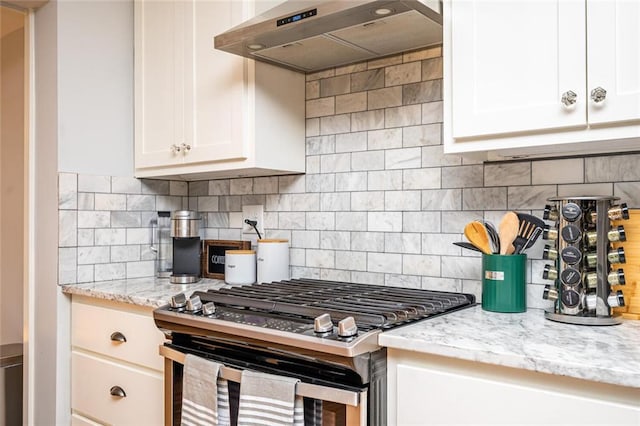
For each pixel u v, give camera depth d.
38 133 2.14
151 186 2.33
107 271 2.17
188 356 1.39
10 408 2.35
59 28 2.04
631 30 1.07
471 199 1.62
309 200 2.01
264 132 1.85
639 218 1.30
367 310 1.27
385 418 1.15
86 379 1.96
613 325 1.21
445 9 1.34
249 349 1.30
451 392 1.04
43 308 2.09
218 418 1.30
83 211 2.09
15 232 2.79
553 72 1.17
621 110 1.08
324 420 1.15
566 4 1.15
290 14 1.45
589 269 1.25
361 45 1.68
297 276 2.04
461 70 1.30
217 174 2.12
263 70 1.85
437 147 1.69
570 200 1.27
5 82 2.89
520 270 1.39
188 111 2.00
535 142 1.21
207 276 2.24
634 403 0.86
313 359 1.14
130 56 2.27
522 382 0.97
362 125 1.87
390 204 1.79
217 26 1.90
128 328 1.79
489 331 1.15
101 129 2.16
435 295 1.55
